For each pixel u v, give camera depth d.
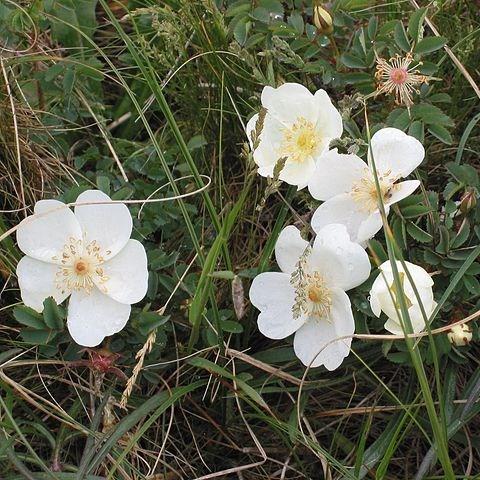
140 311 0.22
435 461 0.20
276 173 0.21
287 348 0.22
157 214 0.24
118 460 0.19
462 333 0.20
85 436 0.22
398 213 0.21
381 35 0.24
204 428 0.23
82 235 0.21
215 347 0.22
